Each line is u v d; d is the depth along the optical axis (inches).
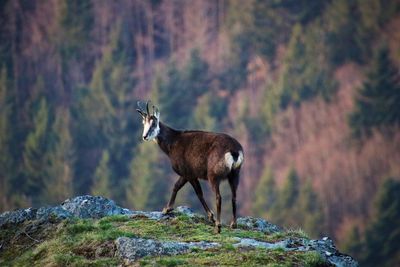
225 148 2174.0
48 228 2188.7
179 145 2285.9
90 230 2127.2
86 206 2329.0
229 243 2001.7
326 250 2037.4
